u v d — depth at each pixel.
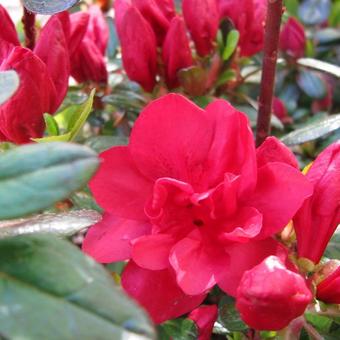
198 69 0.17
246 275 0.09
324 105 0.24
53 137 0.13
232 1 0.18
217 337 0.17
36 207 0.07
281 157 0.11
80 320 0.07
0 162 0.08
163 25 0.17
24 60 0.13
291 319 0.10
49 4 0.13
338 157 0.11
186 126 0.11
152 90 0.18
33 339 0.07
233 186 0.11
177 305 0.11
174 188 0.11
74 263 0.08
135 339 0.07
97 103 0.19
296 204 0.11
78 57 0.18
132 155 0.11
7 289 0.07
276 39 0.14
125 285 0.11
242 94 0.20
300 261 0.12
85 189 0.14
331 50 0.27
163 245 0.11
